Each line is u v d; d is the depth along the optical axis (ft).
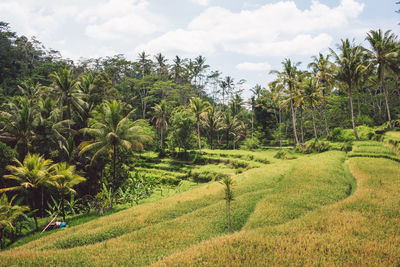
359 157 98.07
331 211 44.39
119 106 89.35
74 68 263.08
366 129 140.77
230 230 45.03
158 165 160.56
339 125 195.00
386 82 181.16
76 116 137.39
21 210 70.59
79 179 83.66
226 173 126.93
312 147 142.72
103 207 88.94
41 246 48.37
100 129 93.76
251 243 30.45
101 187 112.78
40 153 107.45
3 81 224.74
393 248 27.76
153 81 254.68
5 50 247.50
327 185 68.54
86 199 108.06
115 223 58.08
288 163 110.42
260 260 25.85
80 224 69.56
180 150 180.65
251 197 66.03
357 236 31.99
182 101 262.06
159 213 61.87
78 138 136.67
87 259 35.37
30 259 35.14
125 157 113.91
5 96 185.37
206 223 51.55
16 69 252.21
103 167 115.96
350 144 122.31
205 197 73.82
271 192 68.28
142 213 65.57
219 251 28.17
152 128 201.98
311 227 36.45
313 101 148.77
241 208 57.88
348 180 75.36
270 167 106.01
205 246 31.09
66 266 33.12
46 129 110.52
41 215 96.37
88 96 149.18
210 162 158.10
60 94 130.41
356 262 24.99
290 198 60.23
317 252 27.17
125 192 106.22
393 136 119.14
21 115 98.58
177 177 142.51
